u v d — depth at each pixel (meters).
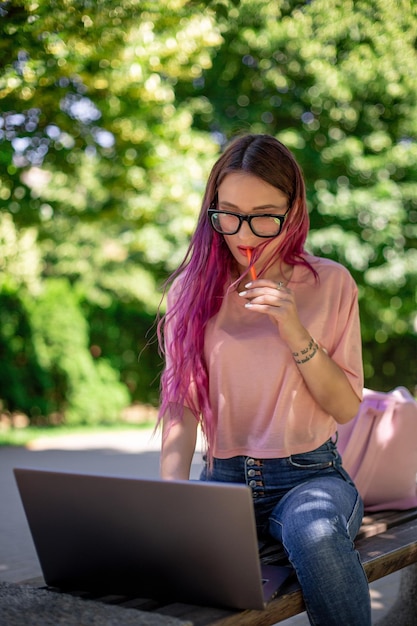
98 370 12.97
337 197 12.34
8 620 1.63
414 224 13.01
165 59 5.69
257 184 2.32
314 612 1.91
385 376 15.70
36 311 12.17
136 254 14.34
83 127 6.56
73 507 1.91
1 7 4.35
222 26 7.36
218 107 11.88
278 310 2.19
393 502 2.93
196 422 2.49
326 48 9.88
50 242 13.62
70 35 4.61
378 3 7.93
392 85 10.90
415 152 12.45
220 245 2.49
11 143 5.68
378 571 2.19
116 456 8.71
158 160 8.05
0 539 4.89
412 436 2.90
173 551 1.83
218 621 1.74
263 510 2.34
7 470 7.70
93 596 1.96
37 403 12.22
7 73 4.64
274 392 2.35
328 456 2.38
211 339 2.43
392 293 13.60
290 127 12.50
